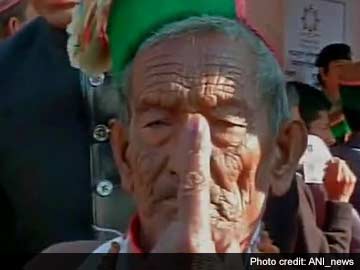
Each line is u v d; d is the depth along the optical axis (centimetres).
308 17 367
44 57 176
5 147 172
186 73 106
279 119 114
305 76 352
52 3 173
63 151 171
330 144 249
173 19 114
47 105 171
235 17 117
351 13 393
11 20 205
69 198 170
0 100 174
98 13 123
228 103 106
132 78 111
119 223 170
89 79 168
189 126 93
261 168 109
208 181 91
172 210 101
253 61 110
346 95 269
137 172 107
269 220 157
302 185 170
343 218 184
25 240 172
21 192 173
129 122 112
